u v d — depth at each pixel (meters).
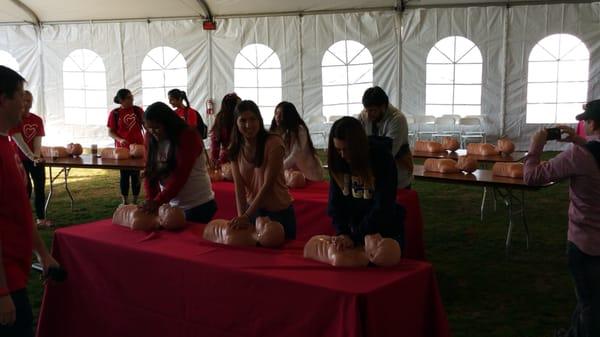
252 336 2.39
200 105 12.47
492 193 7.50
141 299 2.77
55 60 13.00
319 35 11.80
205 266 2.49
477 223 6.07
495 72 11.31
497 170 4.81
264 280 2.32
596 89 11.00
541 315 3.63
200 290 2.53
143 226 3.07
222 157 5.14
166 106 3.27
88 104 13.05
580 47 10.96
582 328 2.70
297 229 4.33
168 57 12.48
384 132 4.13
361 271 2.37
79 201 7.33
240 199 3.32
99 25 12.65
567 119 11.23
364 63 11.78
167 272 2.64
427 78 11.57
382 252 2.41
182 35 12.31
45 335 3.09
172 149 3.29
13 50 13.06
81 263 3.00
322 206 4.21
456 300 3.89
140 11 12.17
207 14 11.97
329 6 11.61
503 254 4.95
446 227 5.91
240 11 11.93
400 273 2.34
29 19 12.79
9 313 1.97
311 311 2.20
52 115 13.23
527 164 2.83
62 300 3.10
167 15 12.26
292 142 4.74
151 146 3.38
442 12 11.29
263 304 2.34
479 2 11.10
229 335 2.46
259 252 2.68
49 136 13.28
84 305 3.03
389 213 2.58
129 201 7.30
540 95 11.26
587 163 2.58
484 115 11.46
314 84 12.00
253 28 12.02
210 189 3.54
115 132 6.45
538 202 7.05
